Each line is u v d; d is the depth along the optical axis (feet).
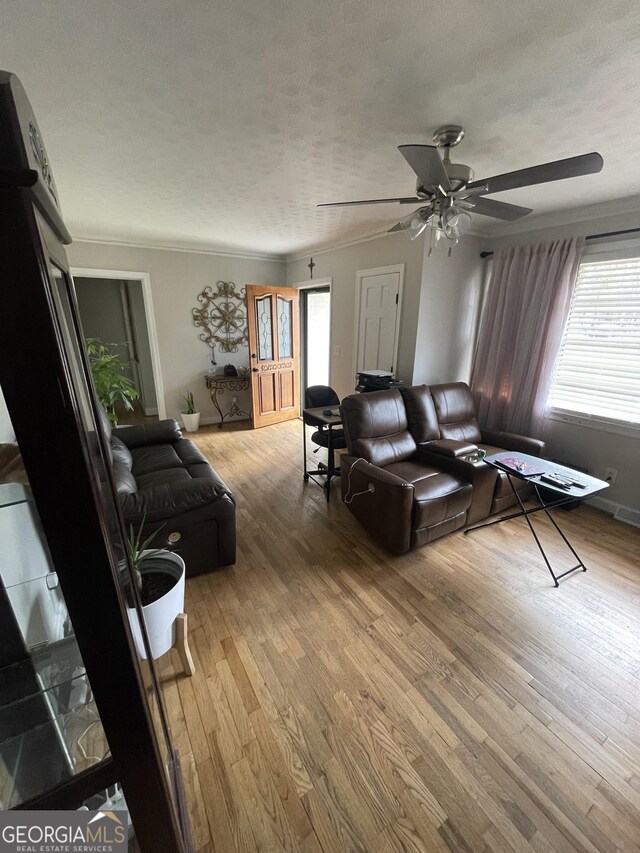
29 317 1.45
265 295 16.34
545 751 4.34
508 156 6.81
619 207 9.08
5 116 1.27
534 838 3.59
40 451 1.58
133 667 2.04
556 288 10.14
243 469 12.66
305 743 4.38
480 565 7.72
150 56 4.10
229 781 4.01
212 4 3.40
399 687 5.08
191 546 6.86
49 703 2.19
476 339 13.29
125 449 9.23
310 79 4.53
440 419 10.67
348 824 3.67
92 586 1.82
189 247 15.60
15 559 2.05
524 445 10.20
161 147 6.44
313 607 6.50
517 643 5.81
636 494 9.45
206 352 17.30
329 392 13.21
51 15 3.47
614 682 5.19
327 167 7.32
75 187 8.48
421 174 5.36
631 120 5.48
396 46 3.93
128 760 2.22
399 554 7.91
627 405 9.54
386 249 12.48
